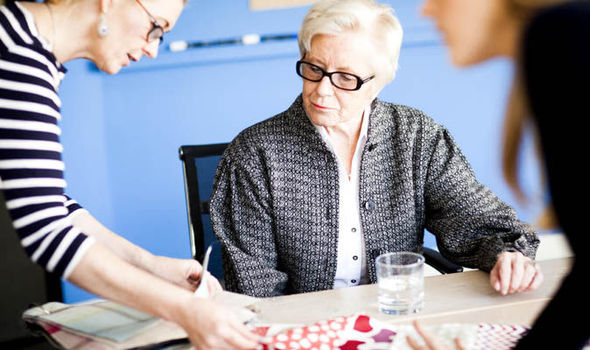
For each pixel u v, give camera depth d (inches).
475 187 57.4
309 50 51.1
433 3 25.5
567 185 23.6
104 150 114.7
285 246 56.5
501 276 45.5
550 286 46.4
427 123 58.7
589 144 22.6
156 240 119.3
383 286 42.8
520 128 25.1
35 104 37.2
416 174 57.7
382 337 37.9
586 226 23.9
